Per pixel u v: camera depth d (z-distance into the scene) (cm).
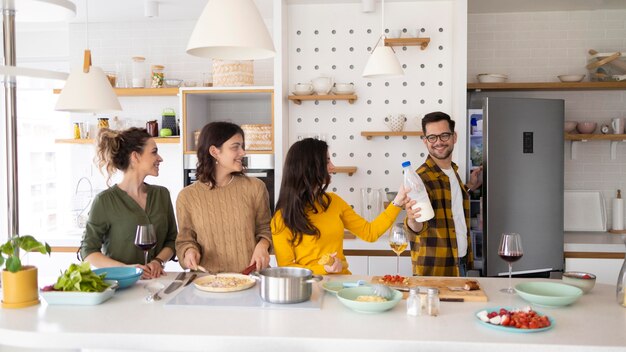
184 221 249
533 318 160
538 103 350
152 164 263
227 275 220
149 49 479
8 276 183
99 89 233
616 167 432
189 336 155
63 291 186
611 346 146
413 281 215
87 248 244
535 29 434
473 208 381
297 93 394
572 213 429
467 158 377
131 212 253
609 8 426
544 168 353
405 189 234
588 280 202
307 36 409
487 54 438
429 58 400
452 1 394
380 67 279
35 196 511
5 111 220
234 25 174
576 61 432
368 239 243
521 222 348
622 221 423
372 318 171
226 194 252
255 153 403
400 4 401
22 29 500
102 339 157
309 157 228
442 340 150
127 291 206
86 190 480
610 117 431
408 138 407
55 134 506
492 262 343
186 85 446
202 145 249
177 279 223
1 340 162
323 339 152
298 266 235
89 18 466
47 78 205
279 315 174
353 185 411
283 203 230
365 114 407
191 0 412
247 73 421
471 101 434
